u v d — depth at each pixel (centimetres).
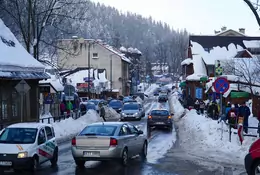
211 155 1661
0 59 2467
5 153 1250
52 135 1487
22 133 1359
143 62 16450
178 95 8788
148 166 1415
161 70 19138
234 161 1510
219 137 2047
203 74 6525
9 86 2678
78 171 1312
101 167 1395
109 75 9194
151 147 1989
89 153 1345
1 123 2491
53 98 3722
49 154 1404
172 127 3167
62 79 4872
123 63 9762
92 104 4681
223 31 8944
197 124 2867
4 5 3428
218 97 3516
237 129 2044
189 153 1753
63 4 3228
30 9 3184
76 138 1367
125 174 1255
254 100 3306
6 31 2906
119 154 1359
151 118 2966
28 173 1271
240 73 3591
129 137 1459
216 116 3156
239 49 7000
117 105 5269
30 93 3050
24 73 2712
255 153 1068
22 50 2925
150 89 15200
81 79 7262
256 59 3747
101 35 14650
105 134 1386
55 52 3828
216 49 7000
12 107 2742
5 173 1272
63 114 3353
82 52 8938
